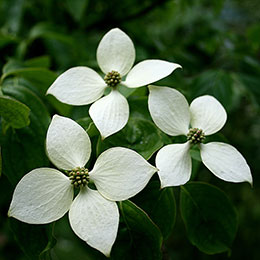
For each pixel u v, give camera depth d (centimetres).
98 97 38
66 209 34
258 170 83
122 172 34
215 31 60
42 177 34
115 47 40
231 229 38
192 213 38
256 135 84
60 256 53
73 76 38
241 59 56
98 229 33
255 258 91
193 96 49
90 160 37
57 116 35
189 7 68
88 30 61
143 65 39
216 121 38
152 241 35
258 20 71
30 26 60
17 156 37
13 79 42
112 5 61
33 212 33
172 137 38
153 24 70
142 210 34
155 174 37
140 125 37
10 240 65
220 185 70
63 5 59
